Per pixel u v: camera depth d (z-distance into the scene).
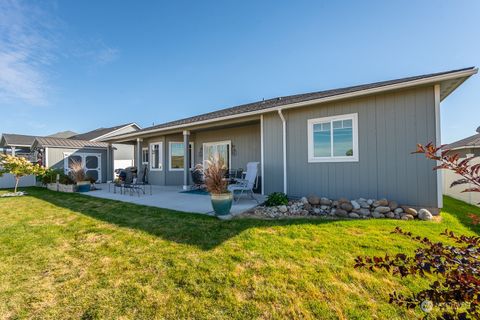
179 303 2.25
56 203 7.48
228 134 10.84
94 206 6.77
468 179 1.36
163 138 12.01
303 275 2.65
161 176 12.08
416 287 2.38
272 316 2.06
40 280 2.68
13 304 2.28
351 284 2.48
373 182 5.76
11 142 17.34
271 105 7.74
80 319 2.07
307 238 3.75
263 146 7.55
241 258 3.08
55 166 14.65
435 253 1.41
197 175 10.12
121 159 21.95
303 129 6.79
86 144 16.25
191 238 3.83
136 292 2.42
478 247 1.38
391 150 5.55
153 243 3.67
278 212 5.53
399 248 3.32
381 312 2.07
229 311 2.13
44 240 3.93
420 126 5.25
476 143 10.97
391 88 5.23
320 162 6.50
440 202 5.07
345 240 3.64
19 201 8.07
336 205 5.51
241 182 7.70
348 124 6.09
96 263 3.06
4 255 3.34
